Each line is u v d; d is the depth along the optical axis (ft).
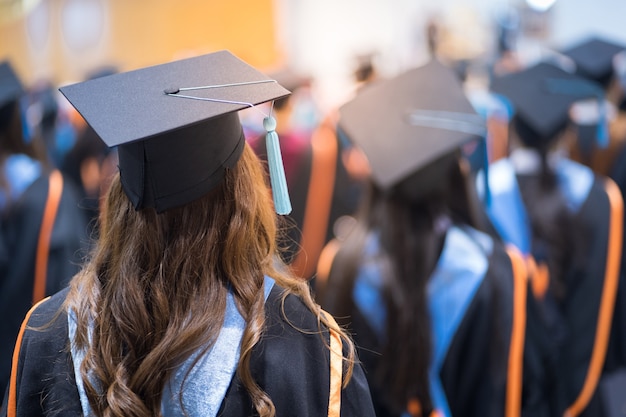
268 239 4.64
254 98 4.53
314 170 14.66
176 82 4.67
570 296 9.81
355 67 17.21
